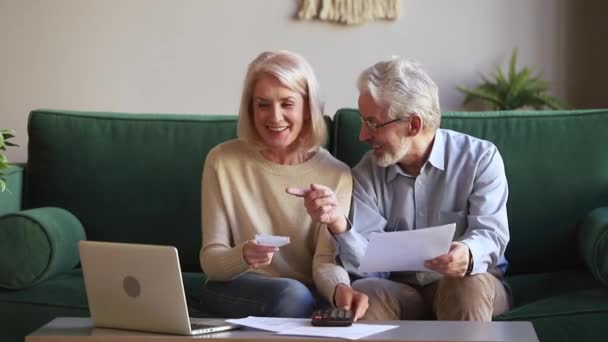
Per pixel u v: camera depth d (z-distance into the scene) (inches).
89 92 179.3
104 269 69.1
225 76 178.5
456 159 91.6
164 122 112.1
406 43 176.9
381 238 75.4
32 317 91.3
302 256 91.9
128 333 67.9
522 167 104.7
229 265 84.9
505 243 88.8
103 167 110.1
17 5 178.4
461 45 177.0
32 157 112.5
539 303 88.7
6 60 178.7
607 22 174.7
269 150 92.9
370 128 89.0
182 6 177.9
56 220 100.0
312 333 65.3
